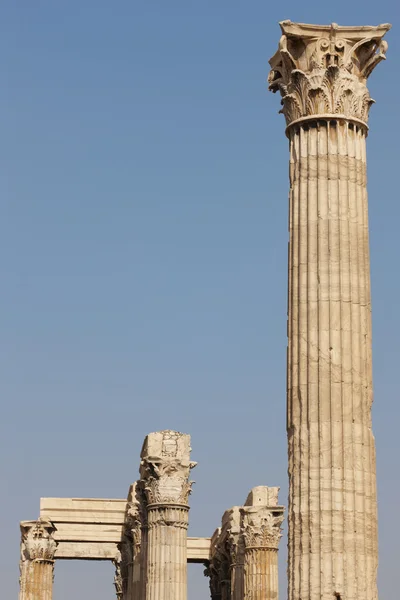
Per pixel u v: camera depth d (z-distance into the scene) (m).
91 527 92.81
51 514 92.75
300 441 42.81
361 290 44.00
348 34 45.91
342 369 43.00
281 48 45.78
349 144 45.09
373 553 42.19
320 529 41.81
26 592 90.94
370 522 42.34
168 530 73.06
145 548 74.25
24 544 92.00
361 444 42.66
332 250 44.00
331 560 41.56
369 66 46.31
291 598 42.03
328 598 41.19
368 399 43.38
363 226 44.75
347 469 42.25
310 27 45.78
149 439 74.25
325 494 42.06
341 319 43.44
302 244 44.31
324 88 45.28
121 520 92.62
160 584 72.19
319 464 42.34
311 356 43.19
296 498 42.56
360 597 41.44
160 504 73.25
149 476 74.00
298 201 44.84
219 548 90.88
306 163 44.97
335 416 42.59
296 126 45.56
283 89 46.50
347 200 44.53
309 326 43.47
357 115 45.47
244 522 80.94
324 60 45.62
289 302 44.44
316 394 42.88
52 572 92.19
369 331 44.00
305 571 41.78
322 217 44.28
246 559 80.31
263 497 80.94
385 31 46.03
